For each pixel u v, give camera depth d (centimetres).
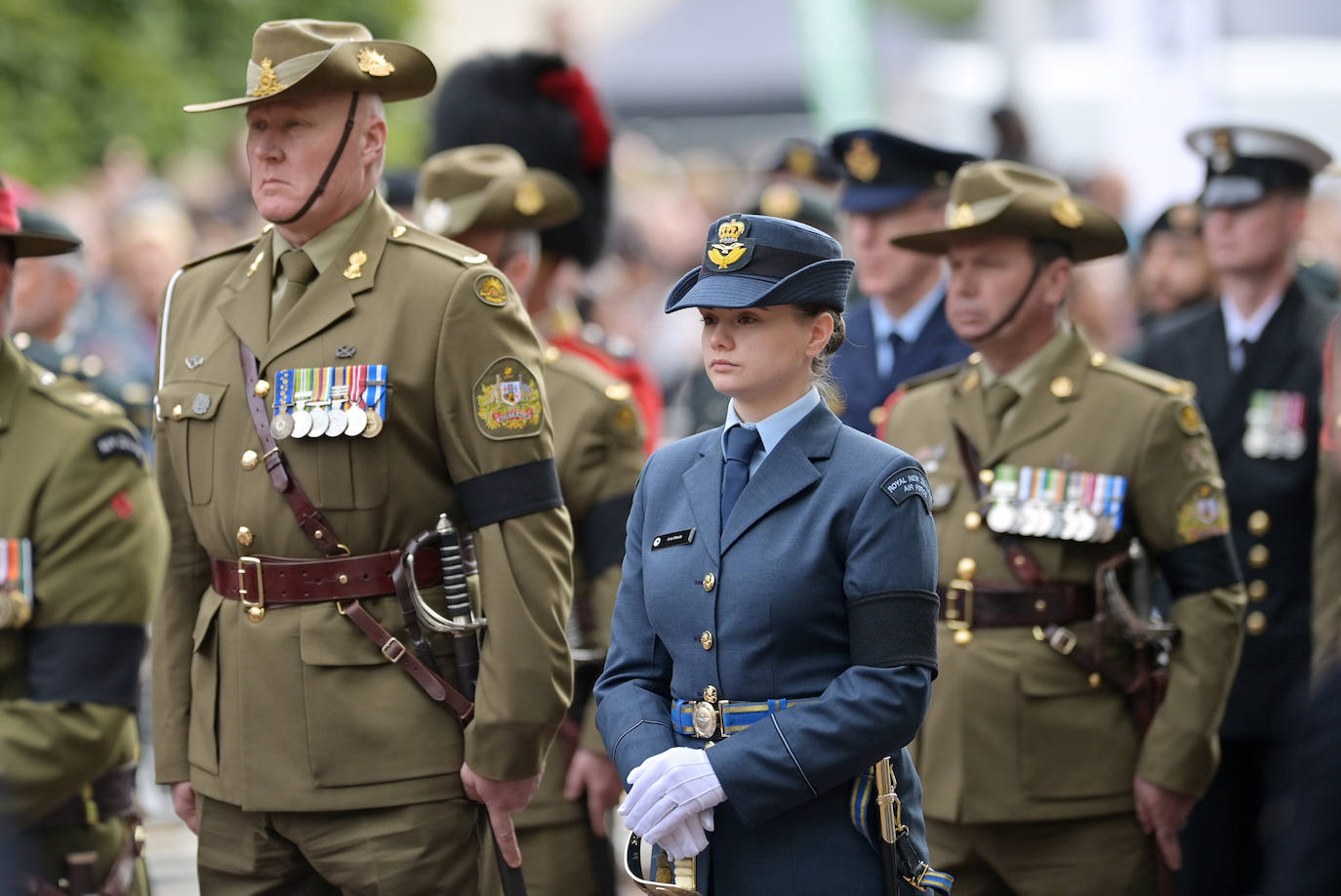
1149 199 4375
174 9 4488
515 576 1520
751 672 1376
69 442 1648
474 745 1503
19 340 2400
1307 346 2241
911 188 2350
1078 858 1831
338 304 1538
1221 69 4547
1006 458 1886
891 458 1391
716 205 6259
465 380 1527
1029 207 1862
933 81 6506
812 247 1377
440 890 1513
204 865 1573
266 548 1526
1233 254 2262
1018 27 5722
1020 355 1914
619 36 6950
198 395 1565
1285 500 2211
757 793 1330
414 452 1528
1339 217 3550
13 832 1388
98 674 1628
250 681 1520
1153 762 1811
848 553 1371
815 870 1368
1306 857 985
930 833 1880
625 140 6319
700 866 1382
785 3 6950
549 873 1947
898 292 2372
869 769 1382
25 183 4006
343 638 1506
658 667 1455
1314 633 2005
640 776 1348
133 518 1667
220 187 4303
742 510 1395
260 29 1541
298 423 1512
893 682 1337
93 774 1630
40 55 4175
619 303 4534
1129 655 1842
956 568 1873
